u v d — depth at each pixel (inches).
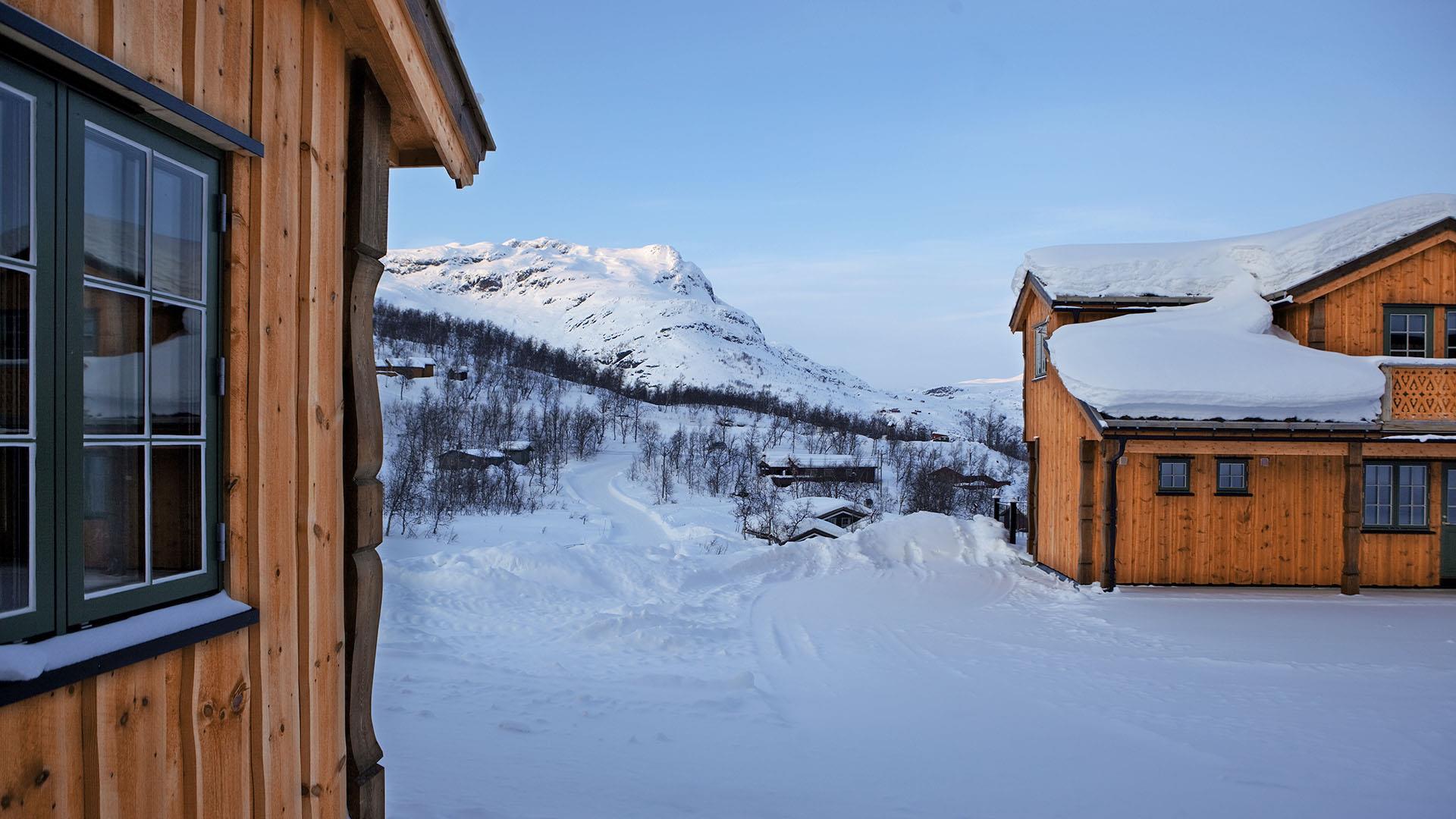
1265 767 267.0
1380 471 642.2
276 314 126.0
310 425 137.1
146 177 98.8
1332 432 597.9
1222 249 733.9
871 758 275.7
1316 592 620.7
